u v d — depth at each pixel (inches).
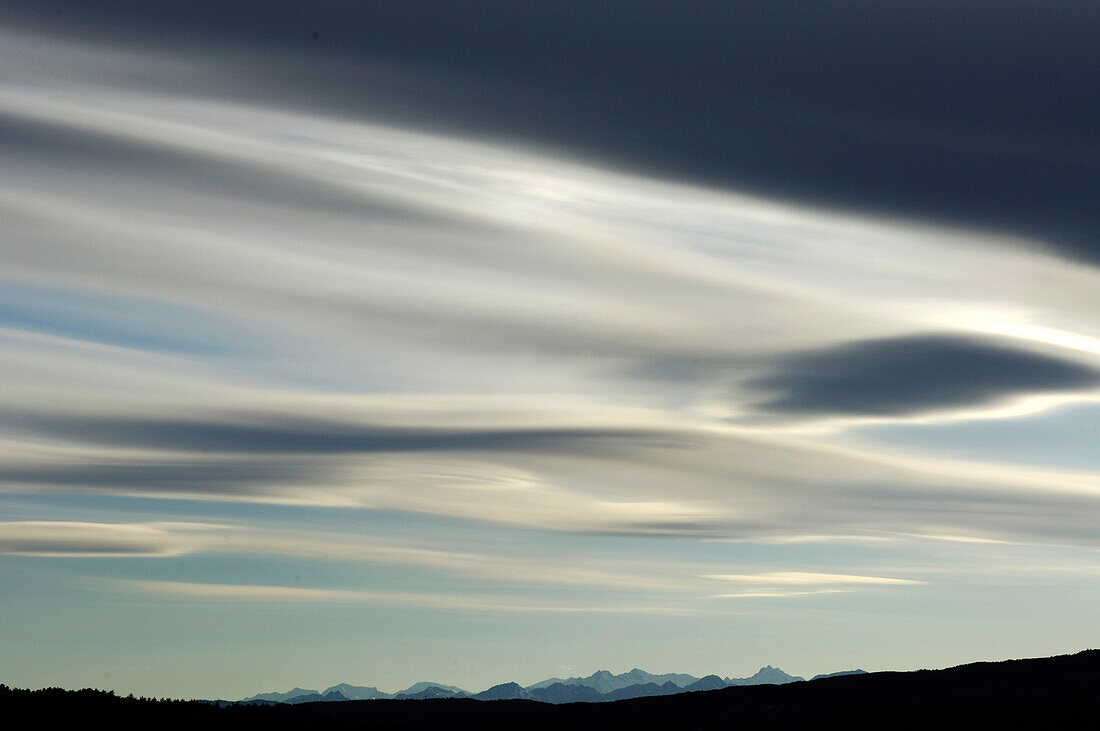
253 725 4293.8
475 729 5743.1
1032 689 6176.2
